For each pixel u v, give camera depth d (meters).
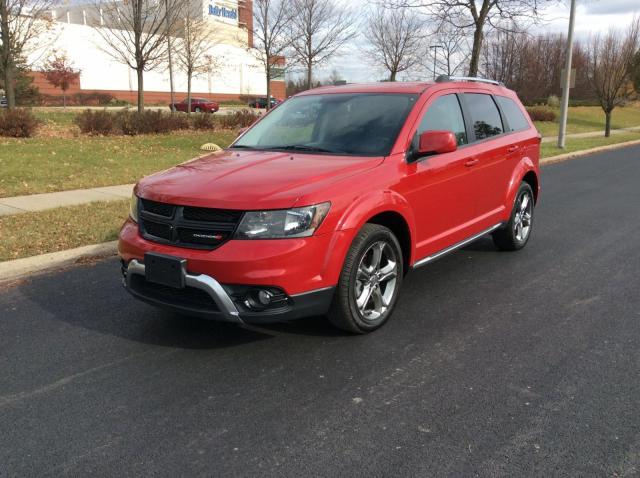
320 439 2.94
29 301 4.97
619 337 4.20
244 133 5.35
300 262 3.57
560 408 3.22
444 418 3.12
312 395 3.38
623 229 7.79
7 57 17.89
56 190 9.59
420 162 4.55
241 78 77.62
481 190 5.46
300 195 3.61
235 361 3.83
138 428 3.05
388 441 2.91
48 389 3.47
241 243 3.52
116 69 64.81
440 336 4.22
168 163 12.99
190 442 2.92
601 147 21.92
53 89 59.00
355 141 4.57
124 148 15.29
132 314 4.68
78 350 4.02
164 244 3.76
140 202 4.04
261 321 3.61
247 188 3.68
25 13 18.66
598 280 5.54
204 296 3.66
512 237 6.35
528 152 6.45
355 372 3.66
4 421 3.12
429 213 4.68
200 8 34.62
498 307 4.82
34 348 4.05
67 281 5.49
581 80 50.91
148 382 3.55
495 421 3.09
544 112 38.47
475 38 16.38
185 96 70.88
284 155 4.46
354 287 3.97
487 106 5.86
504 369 3.70
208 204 3.60
